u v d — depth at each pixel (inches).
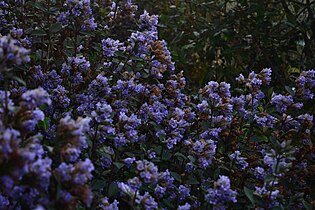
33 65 112.6
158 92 117.5
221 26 169.0
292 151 92.8
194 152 102.5
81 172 72.4
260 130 122.3
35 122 76.6
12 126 75.4
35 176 70.3
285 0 174.2
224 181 88.3
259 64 172.7
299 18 183.3
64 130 76.2
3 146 63.9
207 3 184.7
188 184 102.6
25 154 65.3
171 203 100.7
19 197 73.9
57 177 72.4
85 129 77.9
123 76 116.6
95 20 141.2
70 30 134.8
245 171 108.2
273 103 115.7
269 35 169.9
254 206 93.9
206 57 175.8
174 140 102.7
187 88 160.7
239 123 116.3
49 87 111.0
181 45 195.0
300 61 162.6
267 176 91.3
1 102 79.7
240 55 171.2
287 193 105.7
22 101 75.9
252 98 116.0
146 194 87.2
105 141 104.3
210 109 115.3
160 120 109.0
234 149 114.9
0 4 126.2
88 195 72.7
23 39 115.0
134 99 115.0
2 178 65.1
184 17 191.9
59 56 126.2
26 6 133.0
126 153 99.1
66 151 75.9
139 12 203.8
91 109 108.0
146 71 118.3
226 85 113.6
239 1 167.3
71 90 116.0
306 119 115.6
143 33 116.0
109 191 93.9
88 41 133.0
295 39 171.5
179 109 108.7
